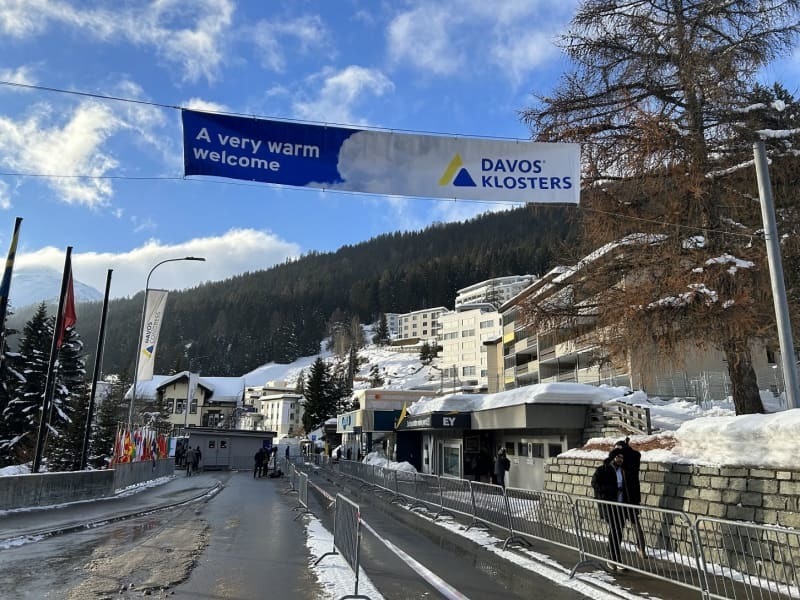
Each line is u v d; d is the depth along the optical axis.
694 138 10.16
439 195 7.96
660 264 10.38
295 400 135.00
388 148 7.94
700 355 11.01
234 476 38.56
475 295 151.62
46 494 15.71
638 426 15.11
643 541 7.38
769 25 10.70
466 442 23.70
